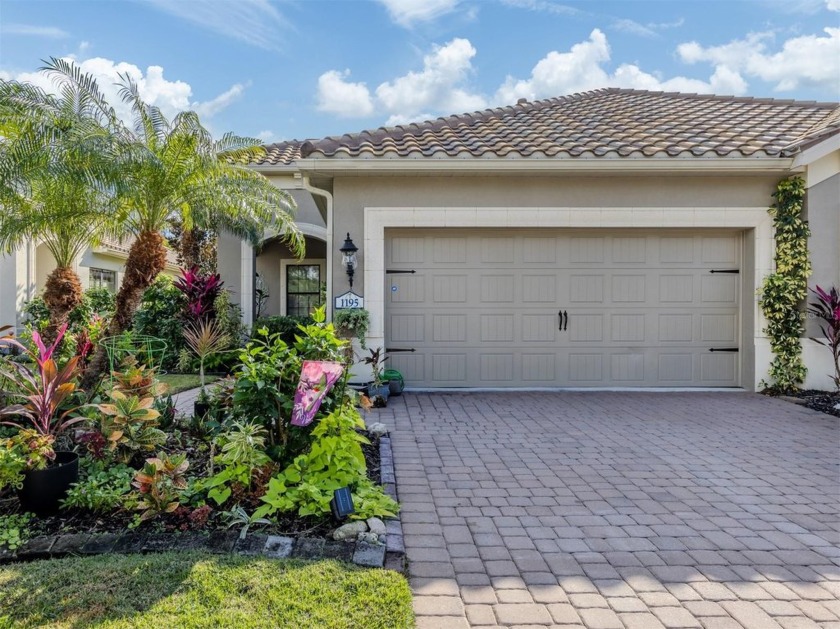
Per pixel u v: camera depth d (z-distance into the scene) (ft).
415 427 21.02
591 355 28.99
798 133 29.09
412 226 28.02
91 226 28.17
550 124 34.12
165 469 11.60
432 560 10.48
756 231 27.99
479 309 28.86
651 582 9.78
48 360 13.10
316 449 12.63
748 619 8.67
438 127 33.47
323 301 49.06
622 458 17.19
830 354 27.50
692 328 29.04
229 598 8.74
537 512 12.91
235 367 14.46
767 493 14.26
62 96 20.95
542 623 8.49
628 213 27.94
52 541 10.52
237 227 34.76
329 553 10.34
